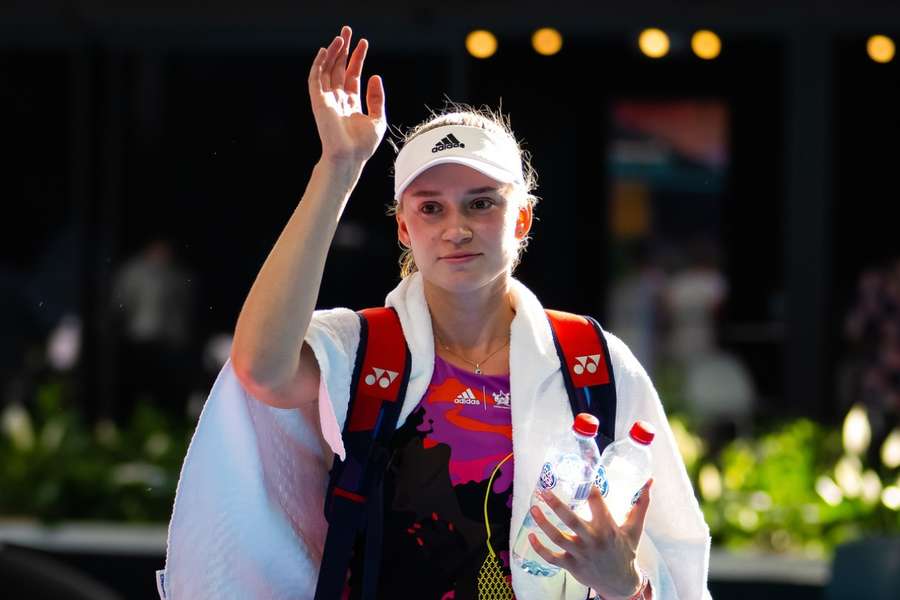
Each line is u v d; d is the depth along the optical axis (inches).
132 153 1370.6
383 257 1301.7
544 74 1378.0
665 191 1395.2
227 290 1366.9
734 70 1380.4
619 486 368.2
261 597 387.2
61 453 1016.2
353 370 374.0
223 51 1354.6
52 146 1378.0
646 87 1385.3
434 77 1327.5
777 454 981.2
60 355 1384.1
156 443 1063.0
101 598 526.0
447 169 366.6
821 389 1343.5
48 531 899.4
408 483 370.9
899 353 1337.4
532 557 365.4
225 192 1364.4
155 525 958.4
